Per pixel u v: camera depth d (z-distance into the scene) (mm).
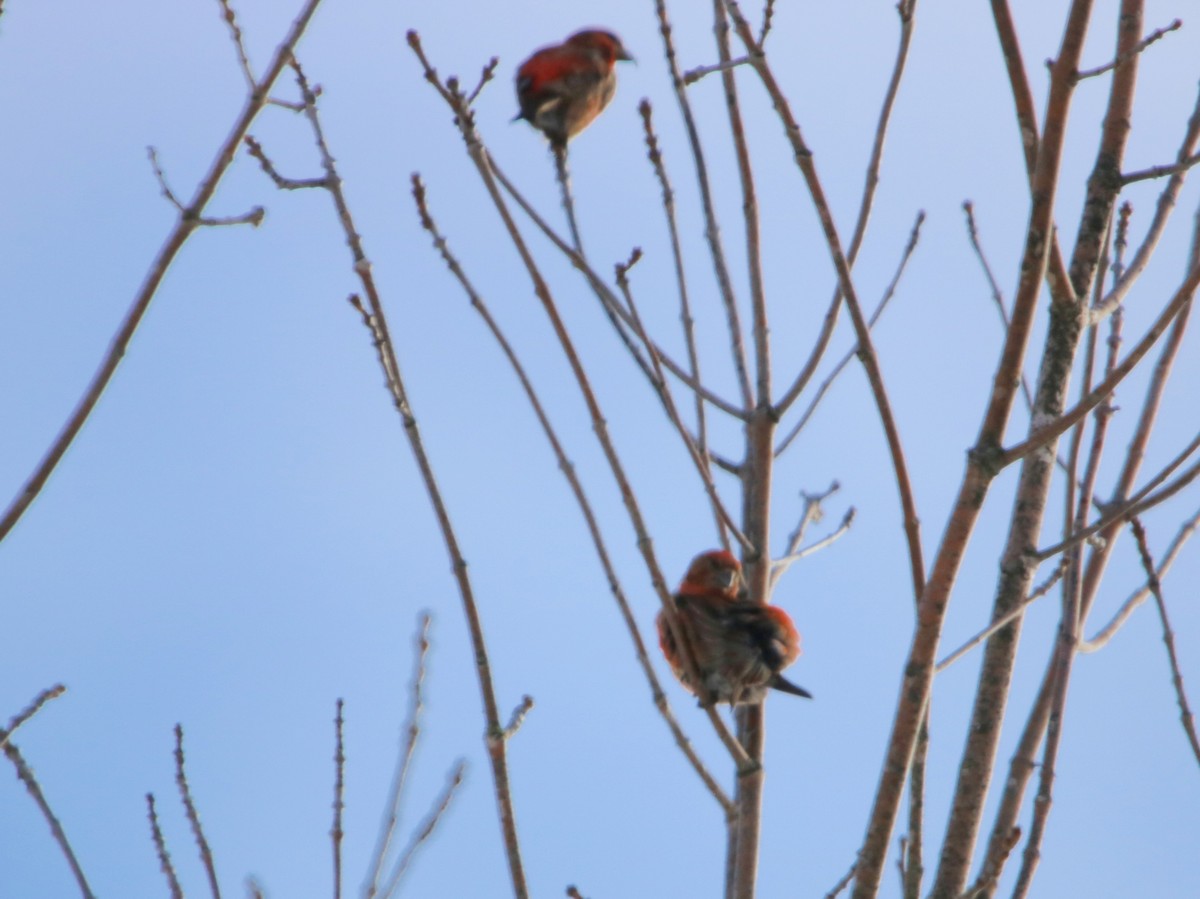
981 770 9781
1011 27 9844
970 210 11711
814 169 9336
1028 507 10367
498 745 9250
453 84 9578
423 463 9461
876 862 8688
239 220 8984
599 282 10672
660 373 10516
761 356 11766
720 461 12070
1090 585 11008
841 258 9336
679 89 10922
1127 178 10969
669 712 9508
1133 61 11133
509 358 9688
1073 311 10648
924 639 8781
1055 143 8812
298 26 9125
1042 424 10523
